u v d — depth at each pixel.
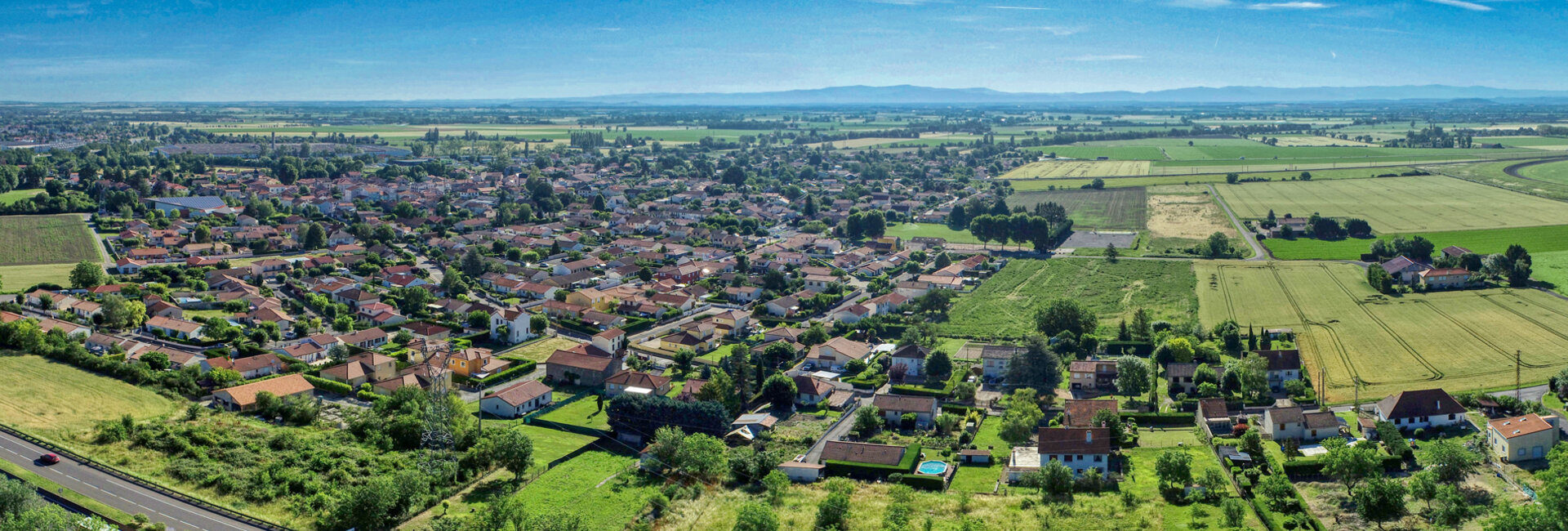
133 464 152.12
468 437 171.25
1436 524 130.25
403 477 142.12
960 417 191.88
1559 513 117.94
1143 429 183.75
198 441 162.38
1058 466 149.12
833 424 188.75
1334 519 136.75
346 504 134.62
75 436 160.88
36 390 184.00
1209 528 134.00
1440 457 146.88
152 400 184.25
